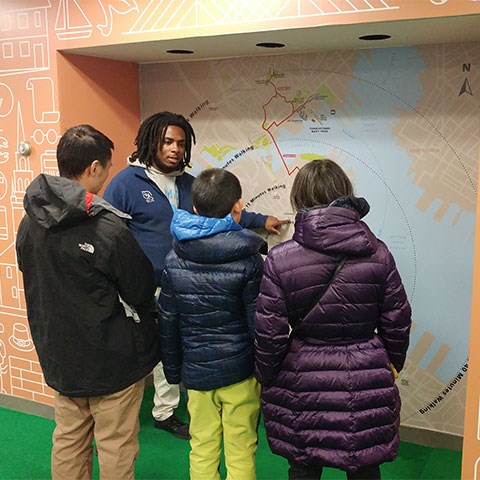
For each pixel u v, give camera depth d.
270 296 1.77
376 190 2.79
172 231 1.98
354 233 1.71
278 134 2.98
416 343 2.80
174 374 2.16
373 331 1.85
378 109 2.73
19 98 2.99
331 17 2.21
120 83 3.21
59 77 2.87
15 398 3.27
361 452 1.80
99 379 1.95
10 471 2.63
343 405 1.79
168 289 2.03
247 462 2.11
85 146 1.97
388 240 2.79
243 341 2.02
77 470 2.12
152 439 2.91
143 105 3.34
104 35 2.70
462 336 2.70
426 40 2.50
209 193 1.94
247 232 1.97
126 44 2.67
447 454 2.75
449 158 2.62
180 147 2.78
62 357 1.95
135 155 2.84
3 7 2.95
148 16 2.58
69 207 1.78
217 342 2.01
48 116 2.93
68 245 1.83
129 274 1.91
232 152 3.12
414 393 2.84
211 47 2.73
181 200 2.88
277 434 1.89
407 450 2.79
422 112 2.64
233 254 1.91
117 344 1.94
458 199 2.62
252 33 2.39
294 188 1.85
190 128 2.87
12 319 3.21
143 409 3.24
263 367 1.84
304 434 1.83
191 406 2.12
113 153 3.20
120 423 2.02
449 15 2.03
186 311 2.01
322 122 2.87
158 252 2.77
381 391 1.80
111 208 1.91
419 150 2.67
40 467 2.66
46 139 2.95
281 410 1.87
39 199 1.85
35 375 3.18
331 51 2.79
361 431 1.80
